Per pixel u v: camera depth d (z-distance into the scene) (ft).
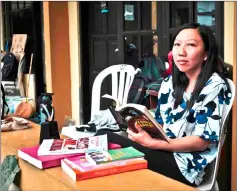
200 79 5.96
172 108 6.42
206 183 5.91
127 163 4.22
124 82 10.07
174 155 5.78
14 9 19.31
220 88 5.75
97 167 4.07
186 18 10.93
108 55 14.42
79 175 3.92
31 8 17.70
